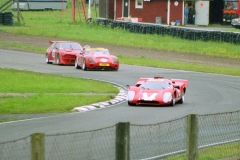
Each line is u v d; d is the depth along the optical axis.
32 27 185.75
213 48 139.75
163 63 119.19
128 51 139.25
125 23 173.62
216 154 38.53
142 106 68.06
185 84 73.69
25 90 80.12
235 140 39.88
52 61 118.25
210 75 103.06
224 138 41.47
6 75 95.75
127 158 28.25
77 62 111.00
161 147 36.97
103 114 60.47
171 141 39.31
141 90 69.44
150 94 68.25
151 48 144.25
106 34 166.25
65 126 52.12
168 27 159.88
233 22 192.62
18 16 193.88
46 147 35.78
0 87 82.19
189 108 66.12
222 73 106.94
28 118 57.75
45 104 66.62
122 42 152.00
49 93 78.44
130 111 63.06
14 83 86.94
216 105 68.94
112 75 100.44
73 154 33.66
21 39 157.00
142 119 56.56
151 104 67.88
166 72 105.94
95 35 165.00
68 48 117.38
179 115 59.72
